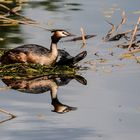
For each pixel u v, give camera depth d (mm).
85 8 24891
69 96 15961
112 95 15969
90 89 16500
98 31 22078
